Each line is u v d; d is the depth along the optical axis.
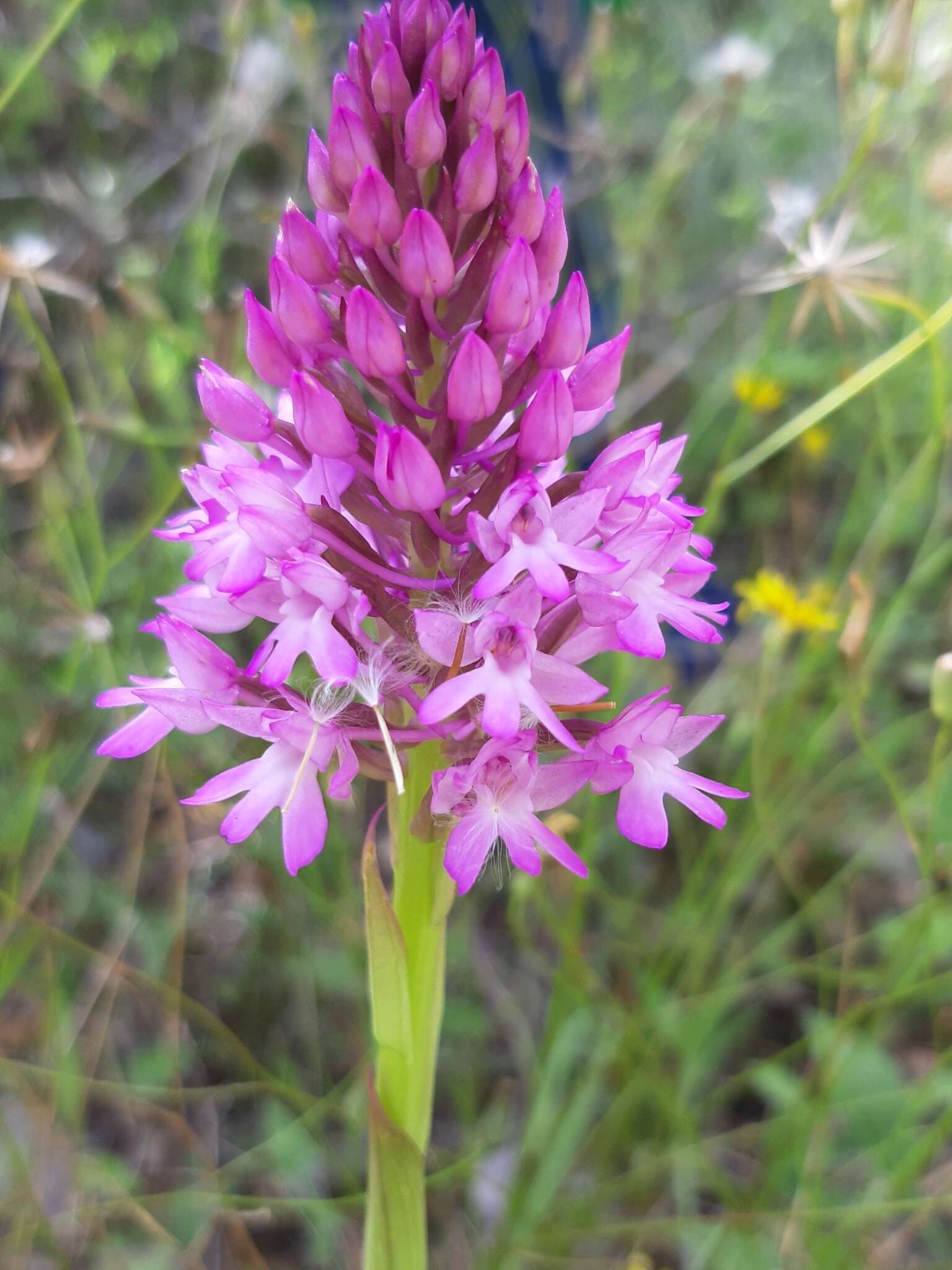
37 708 0.16
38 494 0.17
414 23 0.08
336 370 0.09
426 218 0.08
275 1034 0.16
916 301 0.19
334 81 0.08
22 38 0.21
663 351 0.22
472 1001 0.16
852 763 0.17
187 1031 0.15
